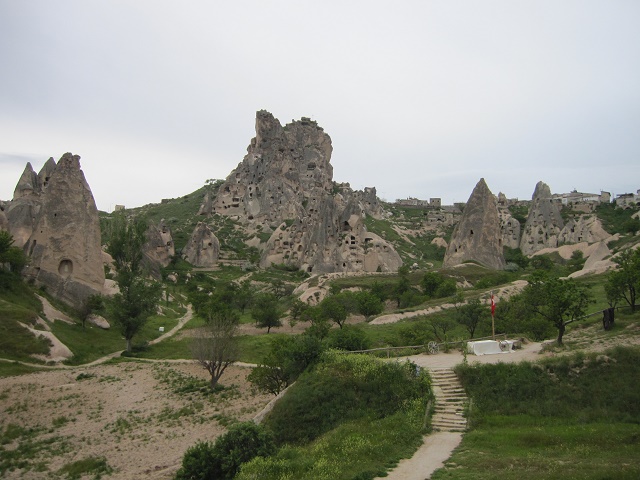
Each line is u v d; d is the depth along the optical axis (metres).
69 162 75.75
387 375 31.00
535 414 27.36
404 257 149.12
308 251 125.56
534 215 155.12
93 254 75.12
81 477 29.58
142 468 30.50
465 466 20.80
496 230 113.62
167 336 71.50
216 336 48.25
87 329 65.75
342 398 30.25
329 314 70.19
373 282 95.69
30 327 55.62
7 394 42.62
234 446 26.09
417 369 31.77
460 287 89.31
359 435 25.91
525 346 40.91
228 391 45.47
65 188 74.38
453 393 30.12
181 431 36.69
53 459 32.12
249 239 151.88
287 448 26.52
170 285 107.81
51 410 40.66
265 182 173.38
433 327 56.19
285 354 38.41
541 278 47.06
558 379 29.25
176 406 42.25
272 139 186.50
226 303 84.31
